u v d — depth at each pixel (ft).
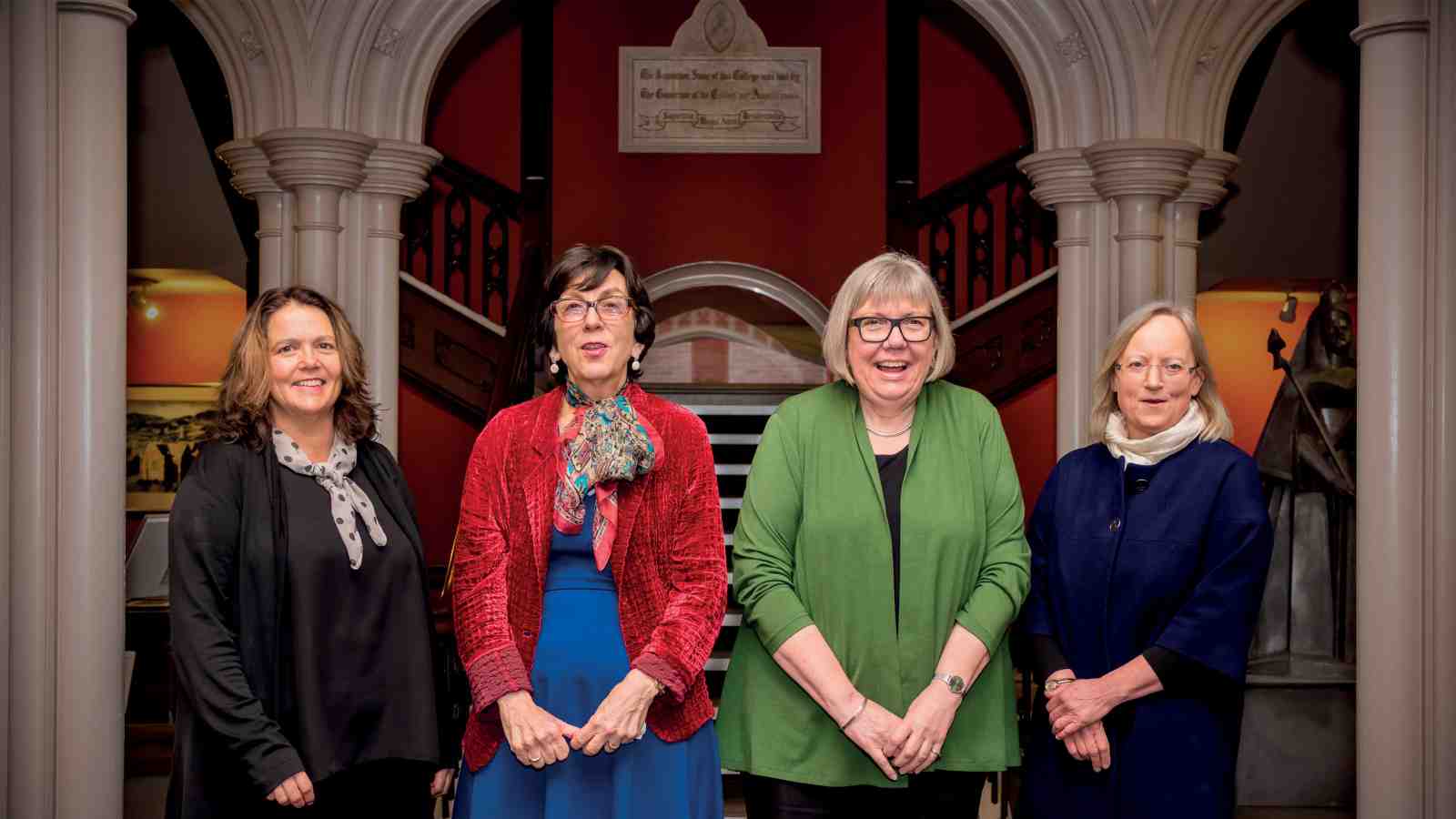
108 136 9.80
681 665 7.83
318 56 19.34
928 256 26.07
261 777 7.48
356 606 8.12
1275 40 20.80
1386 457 9.36
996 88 27.30
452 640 14.19
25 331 9.48
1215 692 8.87
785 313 29.37
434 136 27.02
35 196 9.50
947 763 8.70
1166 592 8.95
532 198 26.23
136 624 18.78
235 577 7.93
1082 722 8.73
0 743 9.42
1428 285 9.23
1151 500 9.17
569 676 7.96
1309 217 20.86
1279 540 18.74
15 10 9.48
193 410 22.18
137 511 22.06
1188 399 9.40
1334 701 16.94
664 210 28.96
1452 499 9.11
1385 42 9.38
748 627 9.10
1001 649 9.00
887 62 26.71
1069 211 20.39
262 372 8.17
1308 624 17.94
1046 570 9.58
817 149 28.96
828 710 8.45
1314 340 20.56
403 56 20.18
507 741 8.04
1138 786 8.78
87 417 9.62
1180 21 19.17
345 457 8.43
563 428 8.34
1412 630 9.27
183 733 7.82
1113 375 9.68
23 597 9.43
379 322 20.21
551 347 8.52
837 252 29.09
